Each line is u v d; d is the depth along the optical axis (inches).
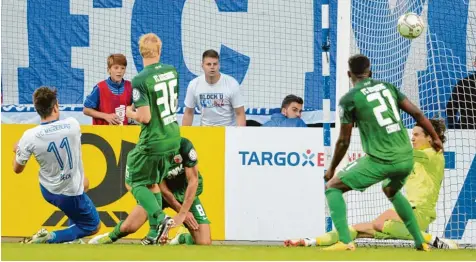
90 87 2082.9
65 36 2082.9
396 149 1439.5
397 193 1487.5
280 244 1738.4
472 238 1824.6
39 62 2075.5
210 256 1332.4
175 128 1588.3
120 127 1694.1
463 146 1881.2
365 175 1446.9
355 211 1738.4
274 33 2082.9
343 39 1681.8
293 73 2084.2
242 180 1694.1
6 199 1688.0
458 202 1840.6
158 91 1562.5
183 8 2089.1
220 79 1957.4
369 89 1444.4
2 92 2065.7
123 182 1686.8
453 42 1996.8
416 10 1993.1
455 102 1966.0
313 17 2085.4
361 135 1454.2
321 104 2074.3
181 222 1598.2
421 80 1977.1
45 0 2080.5
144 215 1619.1
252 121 2074.3
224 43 2091.5
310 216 1694.1
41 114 1581.0
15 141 1695.4
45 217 1686.8
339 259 1298.0
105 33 2090.3
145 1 2091.5
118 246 1524.4
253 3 2087.8
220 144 1694.1
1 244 1556.3
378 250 1488.7
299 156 1697.8
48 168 1579.7
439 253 1446.9
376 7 1975.9
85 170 1688.0
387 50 1979.6
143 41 1578.5
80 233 1619.1
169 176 1635.1
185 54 2086.6
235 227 1689.2
